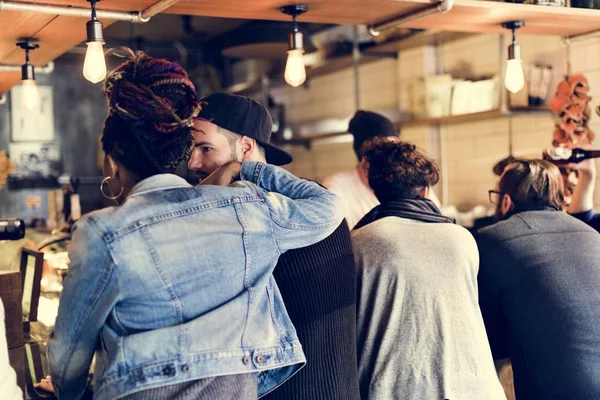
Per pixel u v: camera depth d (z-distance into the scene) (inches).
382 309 81.7
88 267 51.5
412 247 82.3
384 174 86.9
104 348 53.2
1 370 54.6
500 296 90.9
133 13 94.6
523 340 88.7
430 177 87.0
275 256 59.6
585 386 85.4
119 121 55.3
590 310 87.1
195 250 53.9
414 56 202.4
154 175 56.1
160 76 55.5
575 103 126.0
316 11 100.5
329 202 64.6
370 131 137.1
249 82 271.7
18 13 96.3
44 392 75.7
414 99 193.5
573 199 119.3
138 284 52.1
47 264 121.8
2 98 176.9
